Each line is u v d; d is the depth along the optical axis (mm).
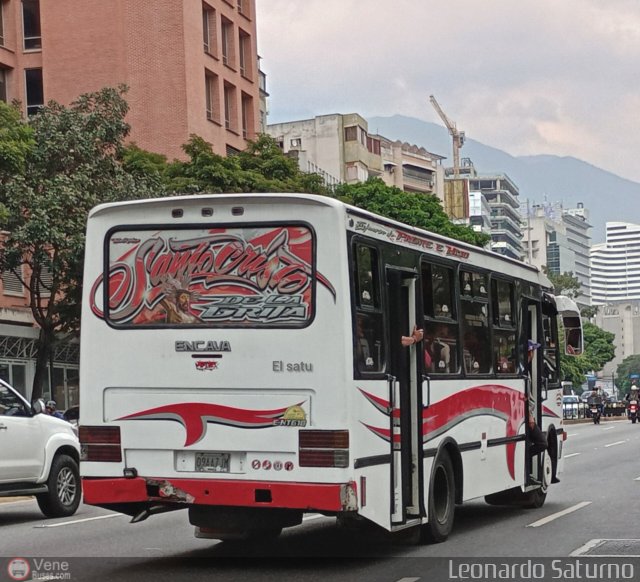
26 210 29938
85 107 32594
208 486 10078
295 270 10102
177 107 49688
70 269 30625
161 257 10508
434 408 11875
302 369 9961
